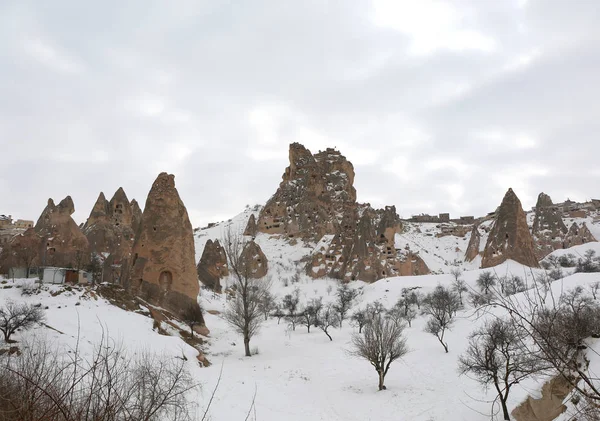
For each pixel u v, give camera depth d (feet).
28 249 176.65
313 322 187.42
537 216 416.05
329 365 120.37
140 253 144.66
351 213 387.14
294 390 92.32
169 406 40.16
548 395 62.39
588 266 213.66
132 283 141.38
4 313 79.00
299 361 122.93
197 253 392.27
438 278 254.88
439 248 488.44
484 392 86.58
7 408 17.63
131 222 322.55
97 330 93.71
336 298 254.06
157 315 126.72
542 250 379.55
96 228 287.69
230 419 65.46
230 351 132.57
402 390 96.22
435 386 97.96
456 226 555.28
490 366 74.64
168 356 82.64
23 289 113.39
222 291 265.13
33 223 434.30
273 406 78.59
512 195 314.55
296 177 493.36
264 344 150.00
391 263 319.88
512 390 81.05
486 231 476.54
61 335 83.51
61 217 226.58
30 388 19.24
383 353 99.30
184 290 143.74
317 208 442.09
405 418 78.59
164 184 151.23
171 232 146.10
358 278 309.42
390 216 338.54
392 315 171.63
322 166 524.93
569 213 484.74
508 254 292.40
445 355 120.57
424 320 178.50
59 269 133.80
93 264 200.54
